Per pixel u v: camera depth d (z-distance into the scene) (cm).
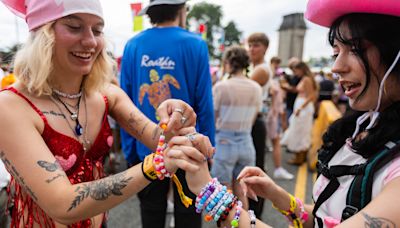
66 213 78
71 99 106
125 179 80
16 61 96
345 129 95
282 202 106
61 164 97
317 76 854
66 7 90
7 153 84
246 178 105
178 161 77
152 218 192
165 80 181
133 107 126
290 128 470
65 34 93
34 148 84
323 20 86
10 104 88
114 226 267
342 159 88
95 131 112
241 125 248
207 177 83
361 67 73
